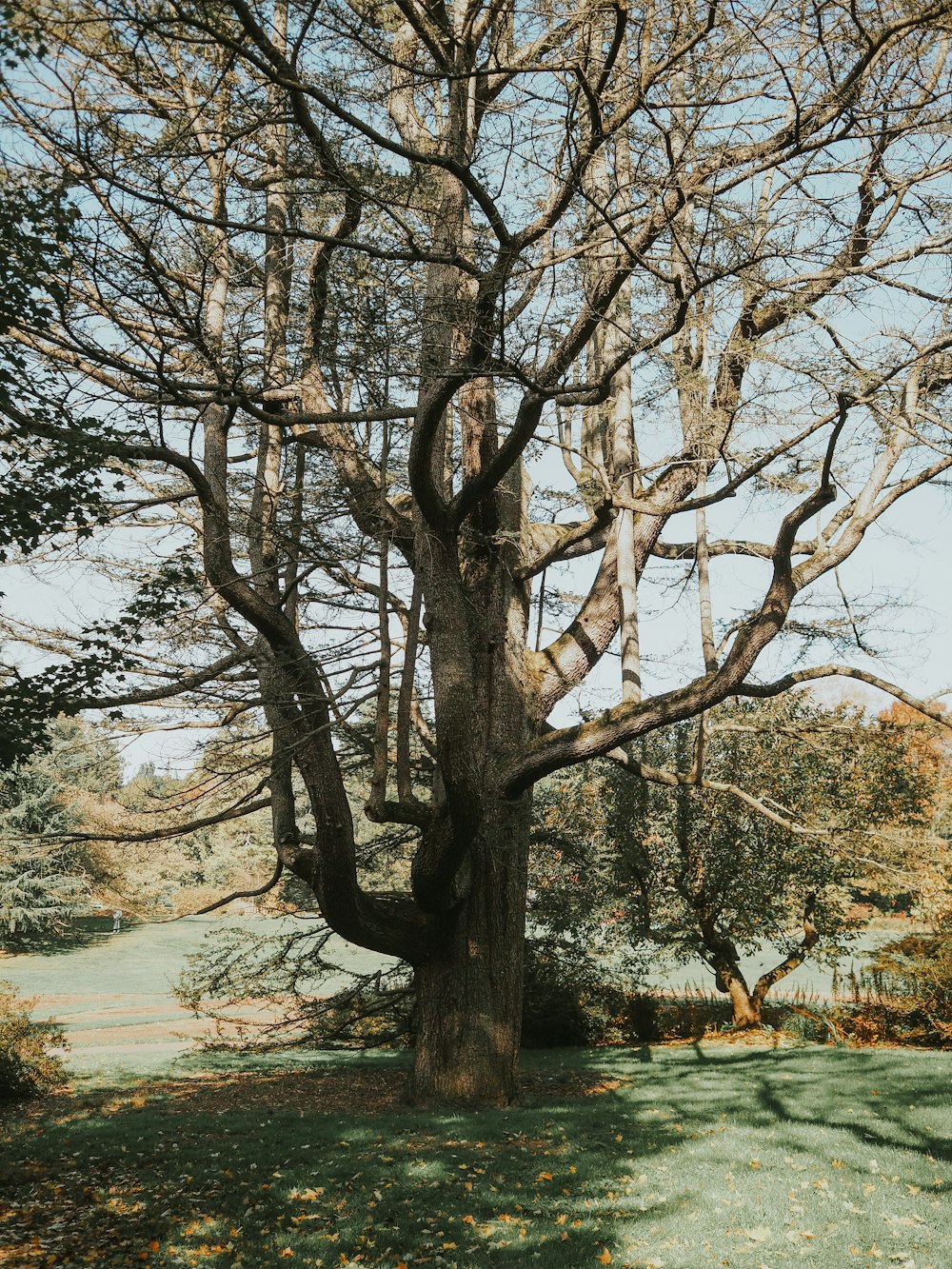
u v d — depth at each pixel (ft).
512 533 38.22
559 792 62.44
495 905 38.24
